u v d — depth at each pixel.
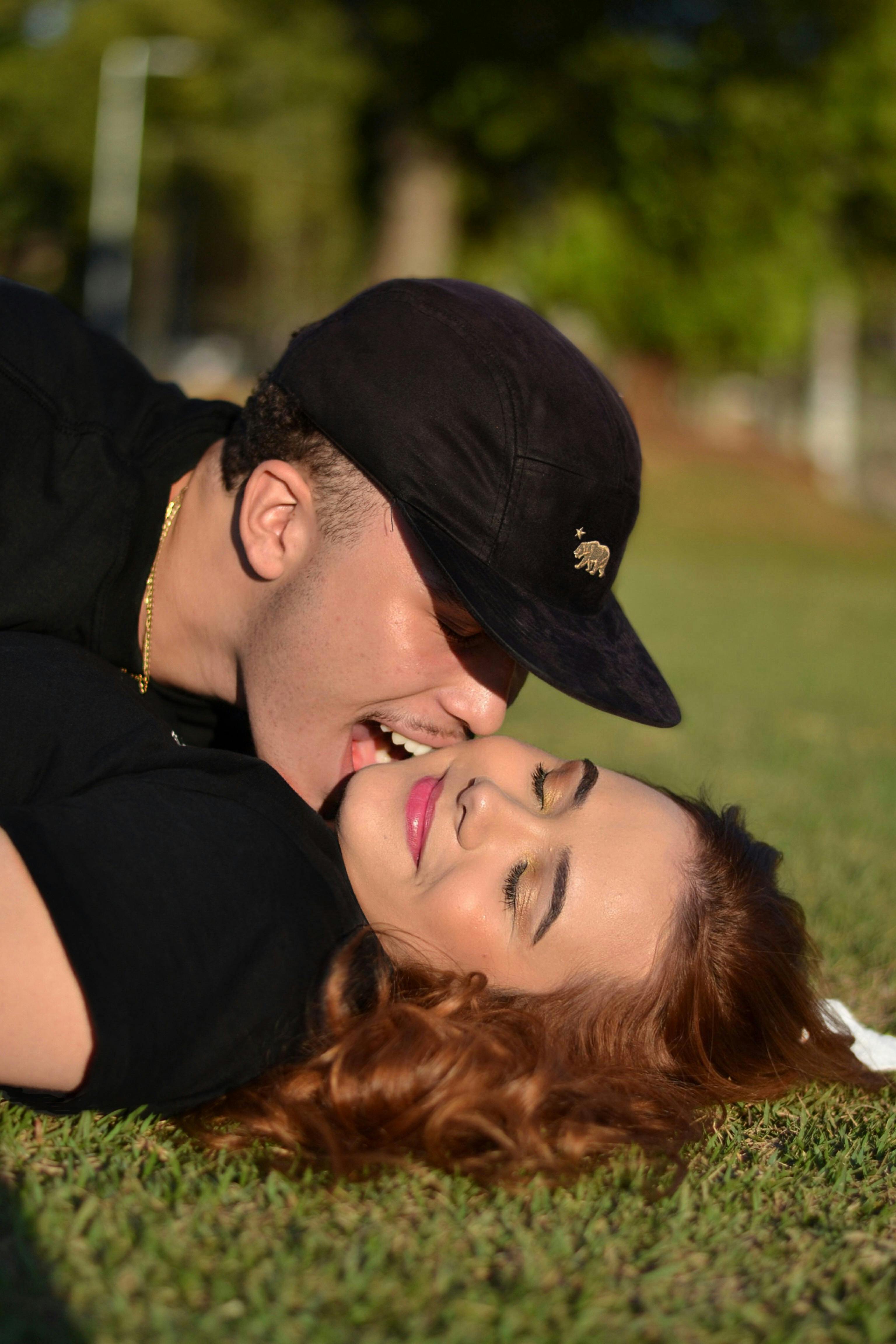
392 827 2.22
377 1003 2.01
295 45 17.64
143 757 2.02
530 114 17.08
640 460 2.36
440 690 2.31
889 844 4.04
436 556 2.13
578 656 2.17
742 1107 2.21
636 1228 1.64
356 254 21.34
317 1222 1.58
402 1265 1.48
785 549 19.78
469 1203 1.69
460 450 2.19
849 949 3.06
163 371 27.62
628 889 2.19
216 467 2.48
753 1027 2.22
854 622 11.77
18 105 22.61
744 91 16.95
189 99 21.53
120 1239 1.46
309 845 2.00
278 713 2.37
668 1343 1.37
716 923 2.22
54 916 1.66
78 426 2.51
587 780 2.29
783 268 18.98
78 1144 1.73
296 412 2.32
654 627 10.30
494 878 2.15
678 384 27.11
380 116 18.33
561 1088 1.95
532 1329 1.37
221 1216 1.57
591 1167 1.84
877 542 21.61
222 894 1.81
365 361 2.26
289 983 1.86
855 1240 1.67
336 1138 1.78
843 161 18.11
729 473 24.02
